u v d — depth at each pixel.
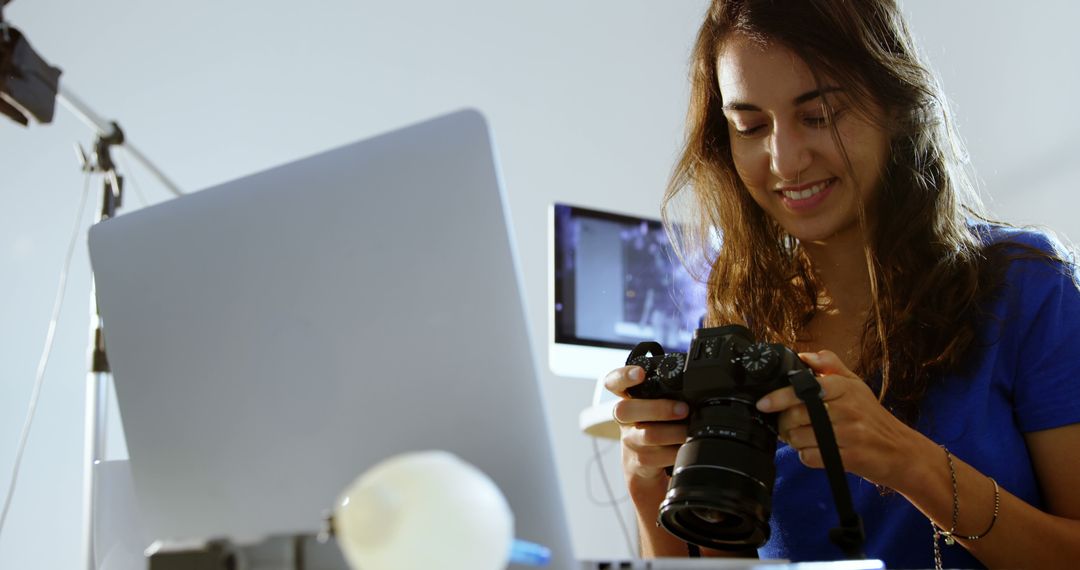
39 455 2.66
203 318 0.84
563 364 2.46
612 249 2.56
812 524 1.21
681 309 2.25
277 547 0.69
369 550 0.56
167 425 0.85
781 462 1.23
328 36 3.08
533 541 0.73
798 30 1.16
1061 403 1.14
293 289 0.80
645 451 0.99
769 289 1.42
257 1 3.05
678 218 1.92
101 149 1.94
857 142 1.19
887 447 0.93
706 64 1.39
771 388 0.83
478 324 0.74
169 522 0.86
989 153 3.58
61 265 2.77
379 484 0.56
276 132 3.00
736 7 1.25
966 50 3.62
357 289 0.78
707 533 0.85
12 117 1.37
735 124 1.24
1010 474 1.14
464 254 0.75
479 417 0.74
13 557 2.59
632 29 3.36
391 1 3.15
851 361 1.32
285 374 0.80
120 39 2.93
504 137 3.15
